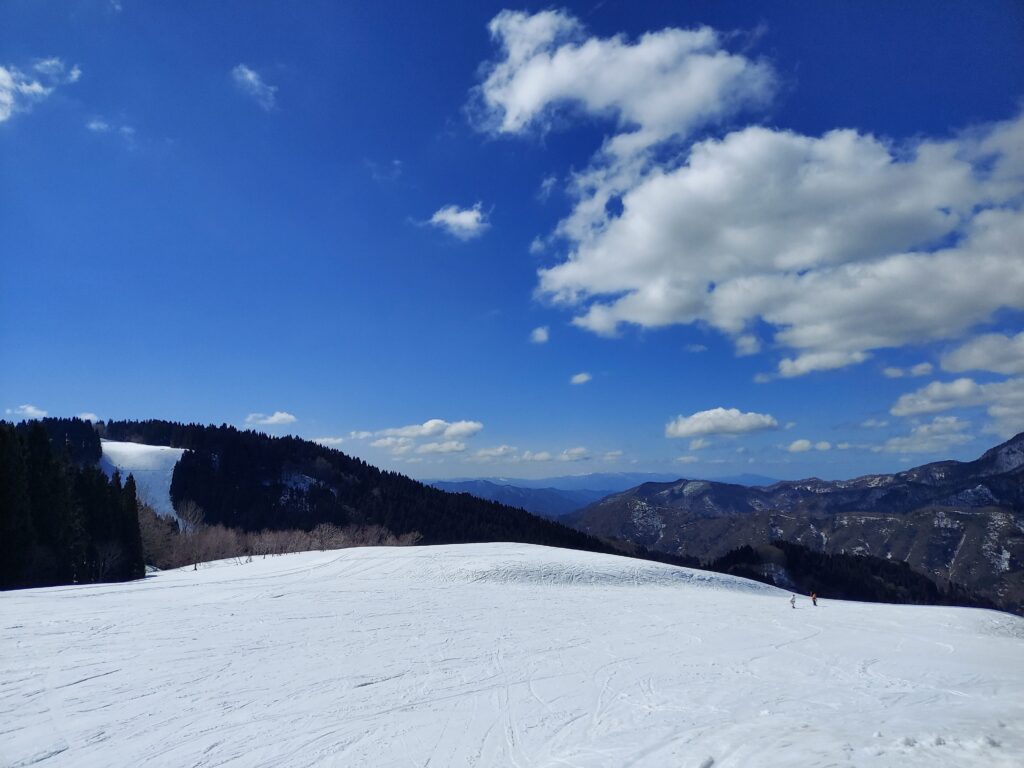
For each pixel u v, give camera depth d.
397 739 13.39
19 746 12.59
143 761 11.97
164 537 85.50
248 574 51.94
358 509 140.12
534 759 12.03
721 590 53.78
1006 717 12.45
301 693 17.02
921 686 19.66
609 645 26.28
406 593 41.28
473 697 17.16
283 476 153.50
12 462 47.41
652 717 14.97
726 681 19.88
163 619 28.03
